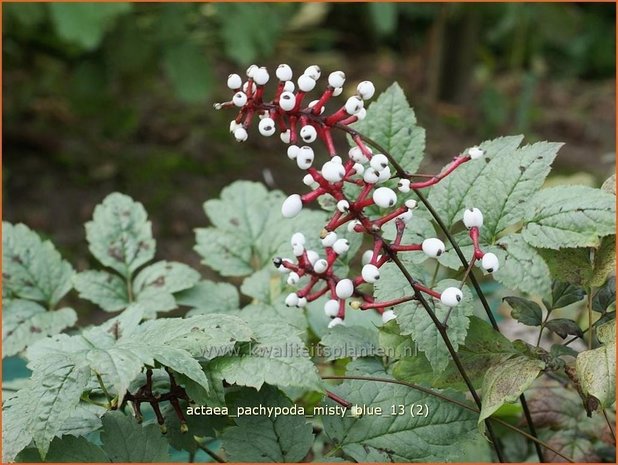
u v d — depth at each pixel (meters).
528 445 0.50
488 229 0.41
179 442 0.41
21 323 0.49
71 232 1.12
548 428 0.49
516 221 0.41
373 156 0.36
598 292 0.43
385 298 0.38
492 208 0.41
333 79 0.36
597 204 0.38
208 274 1.05
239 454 0.39
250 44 1.09
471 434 0.40
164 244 1.11
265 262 0.52
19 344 0.49
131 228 0.53
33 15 1.01
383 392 0.41
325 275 0.39
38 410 0.34
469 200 0.42
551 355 0.40
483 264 0.36
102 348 0.36
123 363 0.34
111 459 0.38
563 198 0.39
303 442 0.39
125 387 0.34
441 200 0.43
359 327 0.44
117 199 0.54
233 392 0.41
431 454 0.40
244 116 0.37
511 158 0.42
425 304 0.37
